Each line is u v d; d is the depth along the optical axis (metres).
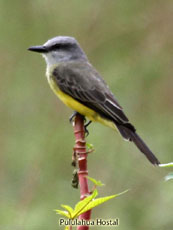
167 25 13.30
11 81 13.39
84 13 13.48
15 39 13.57
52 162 12.36
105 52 13.38
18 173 12.27
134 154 12.09
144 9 13.41
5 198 11.66
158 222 10.77
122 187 11.72
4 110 13.16
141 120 12.87
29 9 13.53
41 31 13.51
